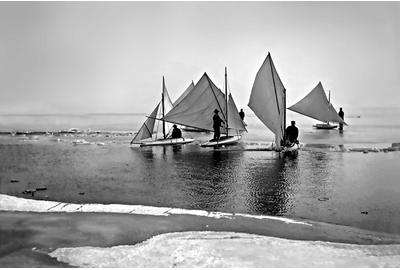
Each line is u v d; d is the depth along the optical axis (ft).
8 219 29.48
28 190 39.04
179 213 31.14
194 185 41.91
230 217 30.12
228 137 87.81
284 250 23.44
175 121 86.94
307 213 31.30
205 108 87.66
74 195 37.50
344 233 26.53
